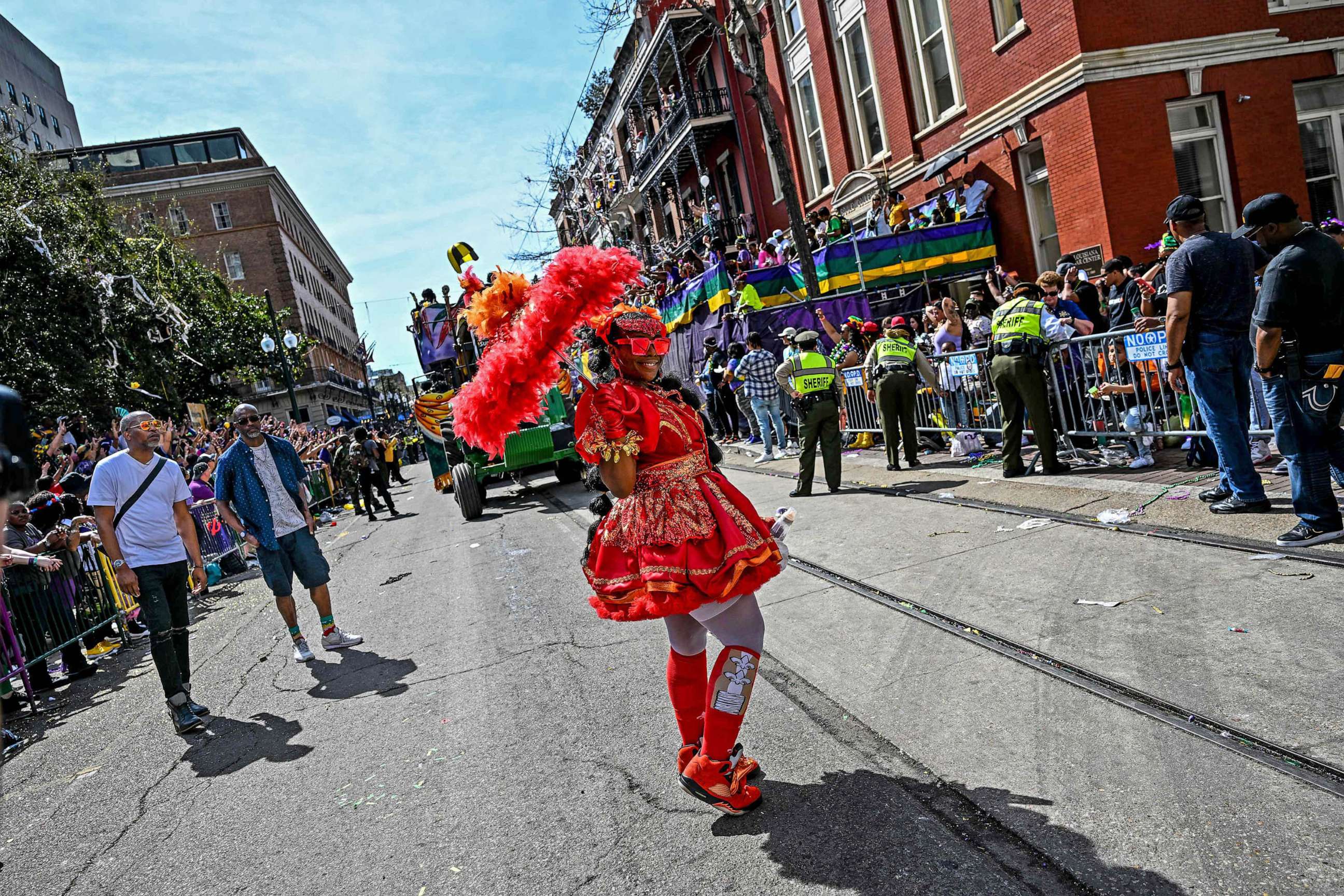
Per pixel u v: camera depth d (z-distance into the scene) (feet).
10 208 56.44
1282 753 8.85
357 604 25.61
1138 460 23.63
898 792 9.58
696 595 9.05
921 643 13.70
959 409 31.58
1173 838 7.89
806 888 8.17
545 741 12.78
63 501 27.55
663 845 9.43
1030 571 16.19
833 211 62.75
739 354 45.60
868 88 57.36
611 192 110.11
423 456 158.81
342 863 10.26
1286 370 14.35
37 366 55.47
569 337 9.68
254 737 15.55
